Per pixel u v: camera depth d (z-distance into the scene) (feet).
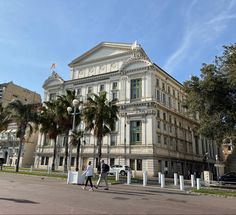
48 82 203.82
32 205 31.81
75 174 69.00
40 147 189.16
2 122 127.54
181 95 192.24
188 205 38.93
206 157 192.65
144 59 156.46
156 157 139.85
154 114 146.20
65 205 32.91
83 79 183.11
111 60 180.75
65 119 118.01
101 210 30.48
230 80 73.77
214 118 80.89
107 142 155.53
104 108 106.22
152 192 56.39
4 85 247.09
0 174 95.30
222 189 70.18
